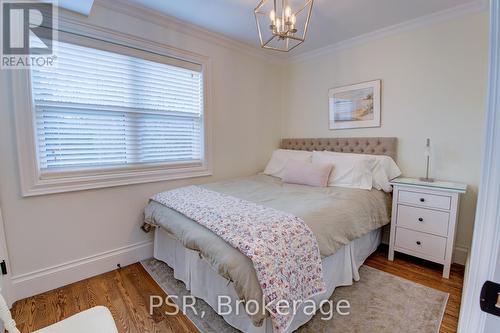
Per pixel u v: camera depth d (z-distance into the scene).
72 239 2.07
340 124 3.14
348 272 1.97
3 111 1.72
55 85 1.96
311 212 1.72
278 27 1.69
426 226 2.21
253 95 3.37
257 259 1.21
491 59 0.43
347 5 2.20
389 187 2.49
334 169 2.68
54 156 1.99
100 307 1.12
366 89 2.87
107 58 2.19
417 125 2.56
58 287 2.00
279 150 3.47
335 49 3.11
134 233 2.41
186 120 2.78
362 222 2.06
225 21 2.51
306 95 3.50
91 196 2.15
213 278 1.67
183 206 1.91
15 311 1.72
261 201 2.02
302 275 1.37
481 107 2.20
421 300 1.81
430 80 2.45
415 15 2.38
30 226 1.87
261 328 1.35
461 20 2.25
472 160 2.27
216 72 2.93
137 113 2.41
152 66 2.46
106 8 2.11
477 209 0.47
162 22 2.43
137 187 2.41
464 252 2.32
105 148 2.24
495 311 0.44
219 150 3.04
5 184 1.75
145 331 1.56
